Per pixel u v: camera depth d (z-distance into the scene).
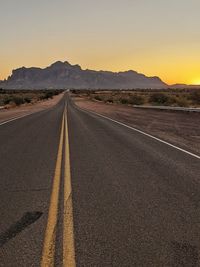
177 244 4.22
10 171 8.60
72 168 8.88
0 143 13.73
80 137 15.59
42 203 5.95
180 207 5.69
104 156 10.64
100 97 106.31
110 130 18.78
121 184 7.22
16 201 6.09
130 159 10.11
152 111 37.44
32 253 3.99
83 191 6.70
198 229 4.72
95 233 4.57
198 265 3.68
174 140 14.47
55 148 12.34
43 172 8.45
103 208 5.64
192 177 7.84
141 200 6.09
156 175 8.05
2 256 3.93
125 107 50.78
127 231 4.64
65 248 4.11
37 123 23.86
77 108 51.19
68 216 5.26
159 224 4.91
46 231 4.66
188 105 45.69
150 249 4.07
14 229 4.75
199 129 19.08
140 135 16.33
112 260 3.80
